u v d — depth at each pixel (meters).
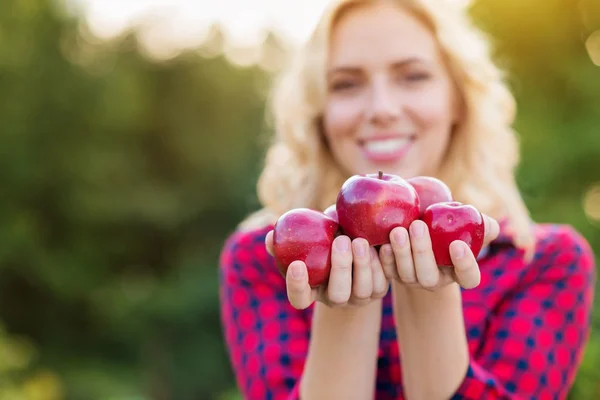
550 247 1.88
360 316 1.48
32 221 13.80
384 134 1.94
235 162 16.45
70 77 14.23
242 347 1.88
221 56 17.00
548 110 7.12
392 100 1.92
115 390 11.48
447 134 2.05
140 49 16.09
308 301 1.32
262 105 16.78
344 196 1.39
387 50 1.93
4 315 13.69
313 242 1.34
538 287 1.83
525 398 1.62
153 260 15.75
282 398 1.69
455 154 2.13
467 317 1.78
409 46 1.94
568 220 6.40
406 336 1.49
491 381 1.52
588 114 6.97
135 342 13.64
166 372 13.35
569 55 7.23
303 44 2.19
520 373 1.65
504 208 2.06
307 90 2.10
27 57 13.60
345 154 2.02
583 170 6.78
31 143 13.90
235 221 16.48
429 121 1.95
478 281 1.30
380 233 1.36
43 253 13.88
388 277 1.34
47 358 12.96
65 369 12.30
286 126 2.26
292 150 2.24
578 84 7.03
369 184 1.38
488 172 2.11
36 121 13.93
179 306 13.88
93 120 14.50
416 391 1.49
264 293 1.93
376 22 1.95
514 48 7.24
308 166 2.20
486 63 2.15
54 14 14.04
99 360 13.31
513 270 1.84
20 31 13.52
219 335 14.05
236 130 16.77
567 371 1.73
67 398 11.09
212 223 16.41
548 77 7.25
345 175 2.19
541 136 6.90
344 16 1.98
